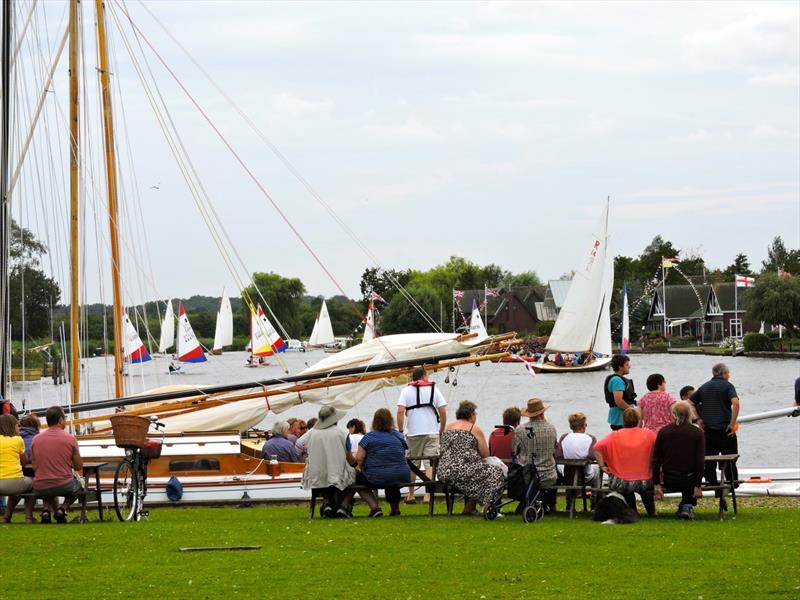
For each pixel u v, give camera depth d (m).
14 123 27.66
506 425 21.38
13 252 40.00
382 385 28.48
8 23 26.45
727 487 19.05
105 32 35.66
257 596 12.77
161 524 19.62
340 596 12.75
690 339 182.25
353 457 20.72
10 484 19.50
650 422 20.34
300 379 27.73
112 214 35.66
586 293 80.38
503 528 18.23
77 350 33.28
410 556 15.48
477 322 167.88
